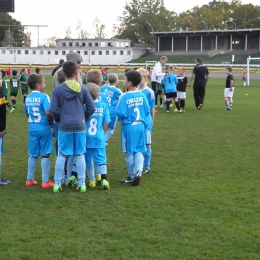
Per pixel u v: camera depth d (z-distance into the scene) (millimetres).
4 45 99312
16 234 5141
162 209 6031
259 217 5723
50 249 4730
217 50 79625
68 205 6230
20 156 9641
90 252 4672
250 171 8234
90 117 7008
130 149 7266
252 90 32562
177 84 18109
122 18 105938
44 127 7047
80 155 6820
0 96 7082
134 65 67375
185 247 4797
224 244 4879
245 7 105375
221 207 6113
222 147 10594
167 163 8922
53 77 7691
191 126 14055
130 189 7051
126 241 4949
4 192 6891
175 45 83375
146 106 7297
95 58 80188
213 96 27000
